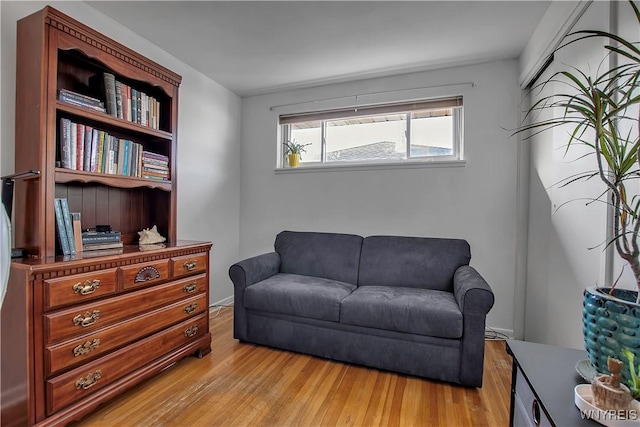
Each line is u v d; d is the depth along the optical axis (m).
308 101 3.19
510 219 2.54
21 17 1.64
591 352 0.87
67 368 1.36
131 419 1.48
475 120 2.63
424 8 1.91
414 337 1.87
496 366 2.03
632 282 1.12
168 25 2.13
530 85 2.40
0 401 1.32
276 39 2.29
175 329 1.91
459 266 2.33
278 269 2.76
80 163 1.68
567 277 1.69
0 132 1.56
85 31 1.63
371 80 2.95
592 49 1.43
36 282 1.27
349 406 1.60
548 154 2.01
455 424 1.47
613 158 0.93
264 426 1.45
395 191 2.87
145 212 2.28
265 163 3.38
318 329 2.10
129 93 1.95
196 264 2.08
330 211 3.11
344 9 1.93
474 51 2.43
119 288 1.58
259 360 2.08
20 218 1.52
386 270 2.48
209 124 3.00
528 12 1.93
